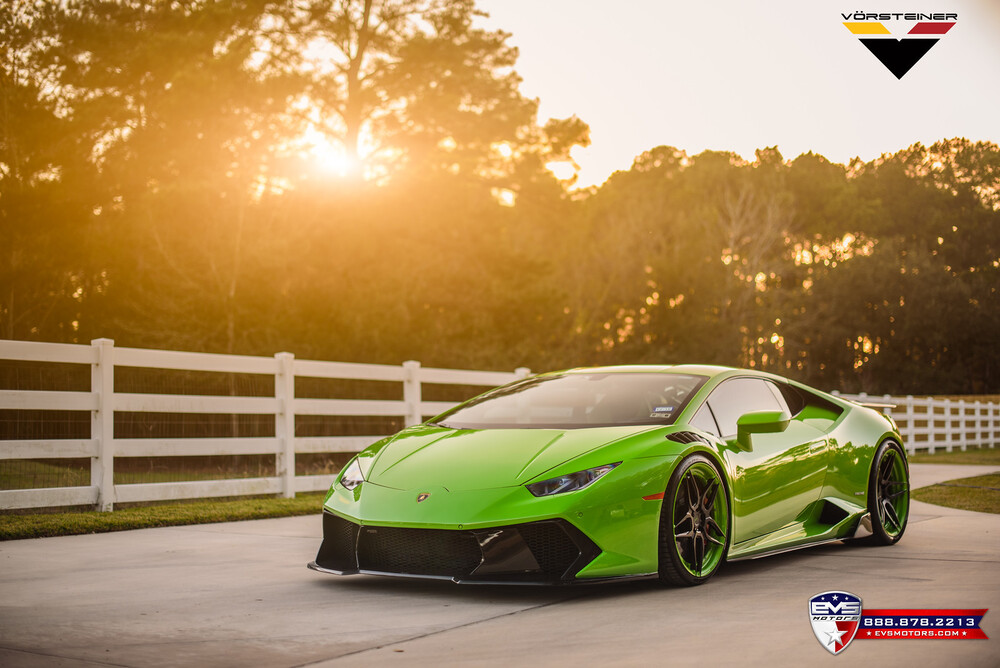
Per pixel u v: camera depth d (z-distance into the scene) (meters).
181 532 6.25
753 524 4.72
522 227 29.94
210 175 18.81
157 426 9.11
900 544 5.69
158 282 18.69
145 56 19.67
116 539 5.89
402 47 21.91
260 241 19.03
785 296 50.69
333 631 3.39
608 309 40.88
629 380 5.01
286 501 7.94
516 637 3.27
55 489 6.68
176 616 3.65
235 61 18.73
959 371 59.59
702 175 54.94
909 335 59.16
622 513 3.99
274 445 8.26
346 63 22.48
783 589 4.13
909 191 67.44
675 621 3.48
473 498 3.97
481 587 4.27
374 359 19.89
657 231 45.28
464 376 10.23
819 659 2.90
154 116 20.14
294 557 5.17
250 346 18.06
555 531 3.91
